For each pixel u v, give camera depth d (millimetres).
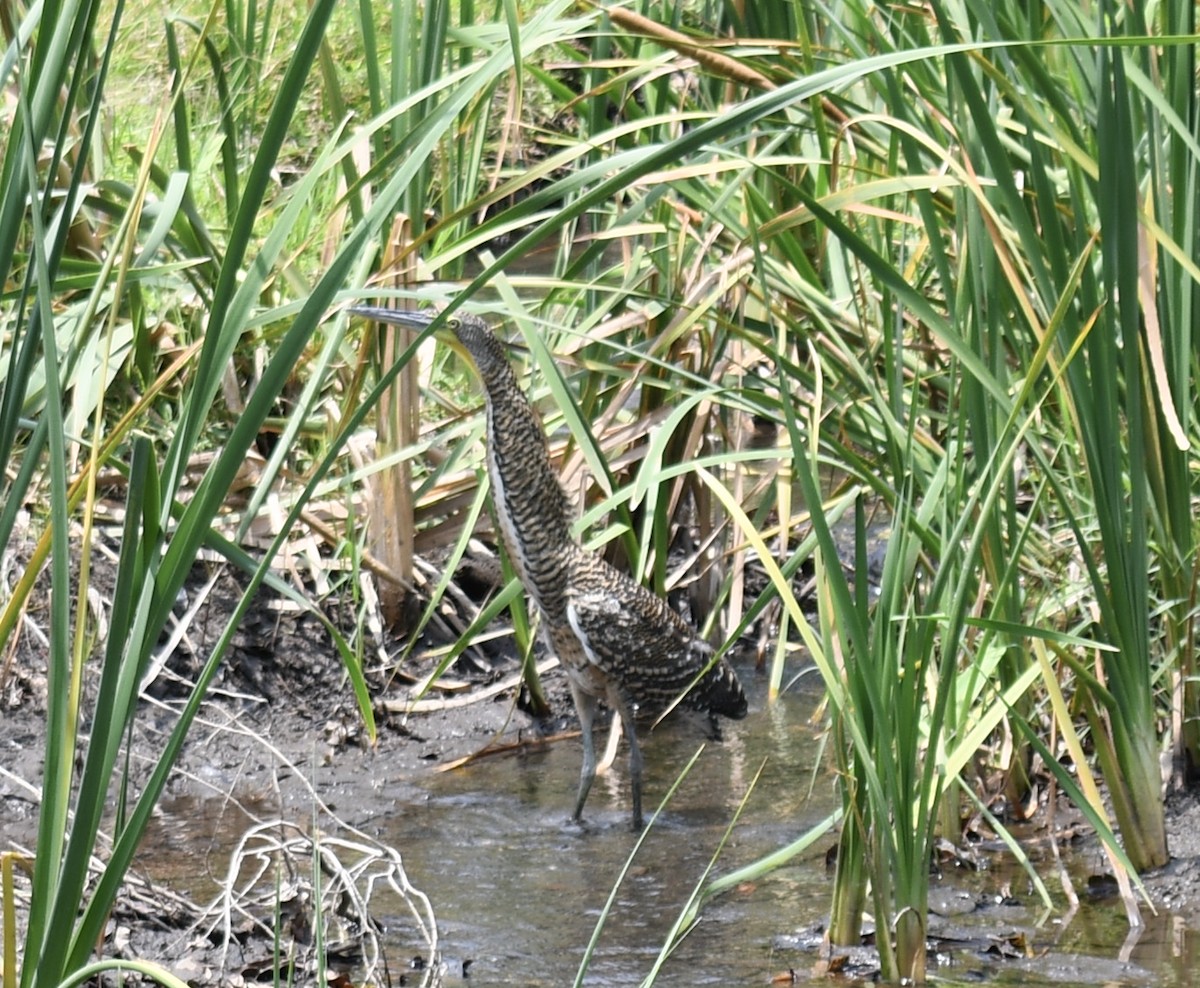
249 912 8344
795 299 10961
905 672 7512
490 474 10750
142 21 18438
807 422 9219
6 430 4602
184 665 11891
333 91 11188
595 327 12305
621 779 11258
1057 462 10461
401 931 8523
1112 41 4902
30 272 4598
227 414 12828
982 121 7332
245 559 5895
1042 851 9320
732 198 11914
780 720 12242
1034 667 8383
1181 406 8297
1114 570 8242
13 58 4648
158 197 11133
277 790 10461
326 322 12430
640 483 9633
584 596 10500
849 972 7863
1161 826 8734
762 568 14312
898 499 7668
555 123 18391
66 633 4453
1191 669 9172
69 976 4551
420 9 11320
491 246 18922
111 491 12359
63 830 4555
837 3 10430
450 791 10969
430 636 12820
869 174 9570
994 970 7715
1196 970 7613
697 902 6828
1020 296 7340
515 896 9062
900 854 7574
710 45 8844
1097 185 7590
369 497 12297
